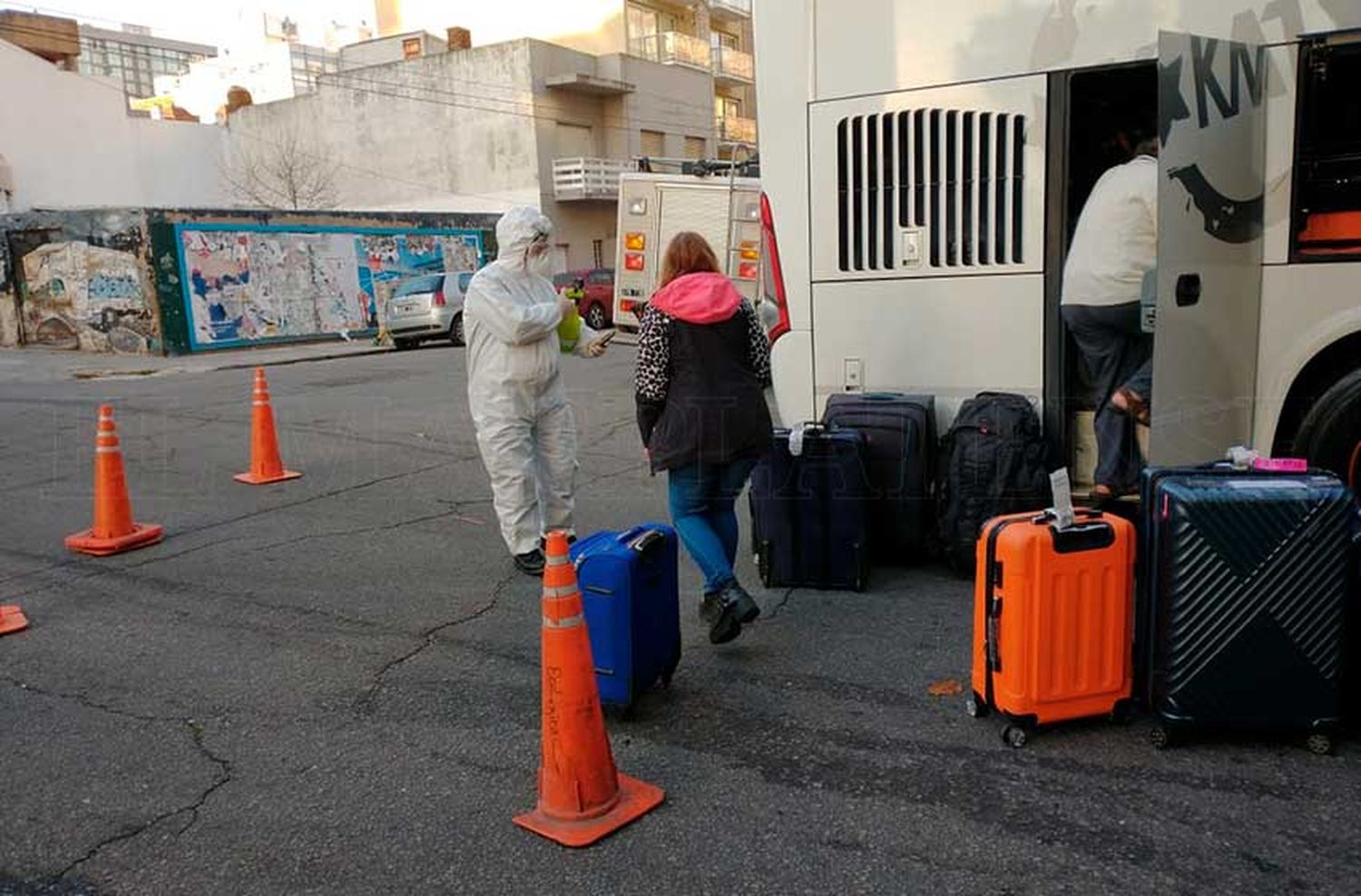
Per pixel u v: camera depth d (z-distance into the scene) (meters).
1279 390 5.02
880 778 3.47
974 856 3.01
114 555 6.36
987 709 3.85
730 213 12.04
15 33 32.00
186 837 3.25
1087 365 5.55
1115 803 3.26
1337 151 4.81
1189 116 4.57
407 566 6.03
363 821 3.31
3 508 7.63
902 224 5.59
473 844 3.16
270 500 7.74
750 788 3.44
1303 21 4.77
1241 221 4.84
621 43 40.97
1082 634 3.59
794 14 5.65
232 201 37.38
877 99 5.54
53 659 4.74
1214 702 3.46
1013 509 5.23
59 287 23.38
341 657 4.70
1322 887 2.82
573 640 3.20
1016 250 5.39
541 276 5.66
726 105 46.53
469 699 4.23
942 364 5.62
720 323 4.42
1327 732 3.47
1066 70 5.16
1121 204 5.14
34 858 3.15
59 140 30.86
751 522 6.02
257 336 24.28
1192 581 3.40
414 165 35.75
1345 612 3.39
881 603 5.14
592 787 3.23
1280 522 3.34
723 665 4.46
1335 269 4.88
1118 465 5.33
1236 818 3.15
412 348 23.61
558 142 34.75
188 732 3.98
